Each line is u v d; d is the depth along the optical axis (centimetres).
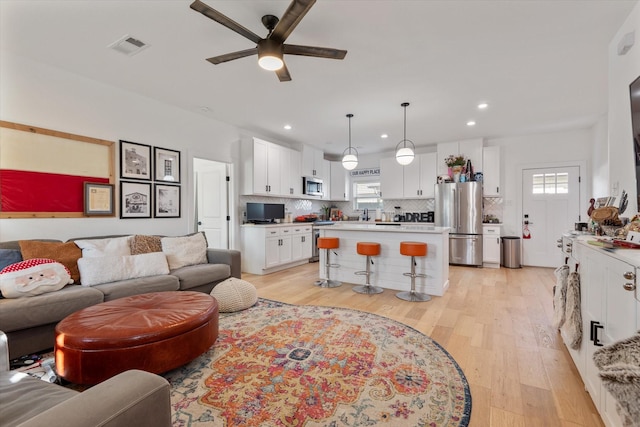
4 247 252
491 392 178
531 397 173
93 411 71
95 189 328
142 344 175
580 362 188
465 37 247
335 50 216
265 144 537
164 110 399
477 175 580
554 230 553
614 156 243
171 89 355
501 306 334
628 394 90
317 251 640
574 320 192
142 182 373
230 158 501
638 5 203
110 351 169
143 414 80
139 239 329
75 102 313
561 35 244
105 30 238
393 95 371
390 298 366
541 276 484
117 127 349
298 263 598
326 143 644
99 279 268
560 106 408
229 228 512
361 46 261
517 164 579
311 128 523
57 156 300
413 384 186
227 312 311
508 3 206
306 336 254
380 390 179
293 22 188
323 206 779
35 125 286
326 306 334
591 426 149
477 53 272
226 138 493
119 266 283
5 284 217
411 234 395
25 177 279
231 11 215
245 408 163
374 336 254
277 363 210
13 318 199
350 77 321
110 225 342
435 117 457
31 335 212
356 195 786
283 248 539
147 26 233
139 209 370
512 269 541
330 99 385
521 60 285
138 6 210
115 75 318
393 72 310
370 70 305
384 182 688
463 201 571
